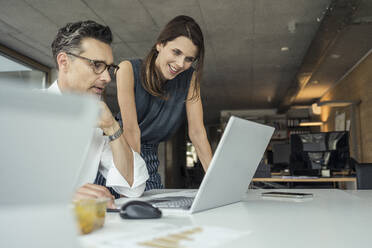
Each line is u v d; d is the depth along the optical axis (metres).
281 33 5.45
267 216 0.77
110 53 1.20
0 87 0.30
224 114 13.16
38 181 0.33
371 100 5.98
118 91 1.55
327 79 8.01
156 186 1.78
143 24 5.04
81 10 4.60
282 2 4.43
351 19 4.41
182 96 1.75
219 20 4.96
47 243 0.33
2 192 0.31
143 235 0.54
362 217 0.75
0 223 0.31
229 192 0.96
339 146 3.98
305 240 0.53
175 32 1.47
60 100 0.34
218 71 7.71
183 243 0.49
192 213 0.82
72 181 0.35
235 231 0.58
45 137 0.33
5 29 5.22
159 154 11.92
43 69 6.88
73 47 1.13
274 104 11.93
